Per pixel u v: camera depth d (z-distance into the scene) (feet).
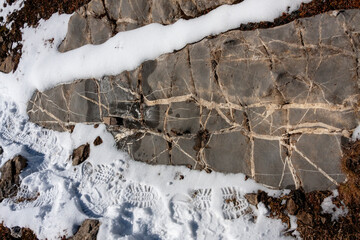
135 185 18.24
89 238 16.72
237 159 16.98
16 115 23.00
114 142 19.62
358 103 14.75
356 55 14.67
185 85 17.63
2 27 25.29
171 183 17.75
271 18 16.16
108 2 20.06
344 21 14.90
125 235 16.29
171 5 18.29
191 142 17.87
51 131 21.71
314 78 15.28
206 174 17.49
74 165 19.77
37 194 19.65
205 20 17.44
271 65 15.83
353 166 14.78
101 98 19.93
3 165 20.95
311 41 15.29
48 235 17.81
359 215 14.49
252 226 15.67
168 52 18.02
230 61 16.56
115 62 19.38
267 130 16.35
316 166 15.57
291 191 15.92
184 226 16.33
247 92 16.38
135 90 18.93
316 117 15.46
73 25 21.27
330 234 14.69
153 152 18.66
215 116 17.30
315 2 15.58
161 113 18.43
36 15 23.98
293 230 15.26
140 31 19.10
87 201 18.38
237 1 17.01
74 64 20.75
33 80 22.27
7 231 19.03
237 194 16.61
